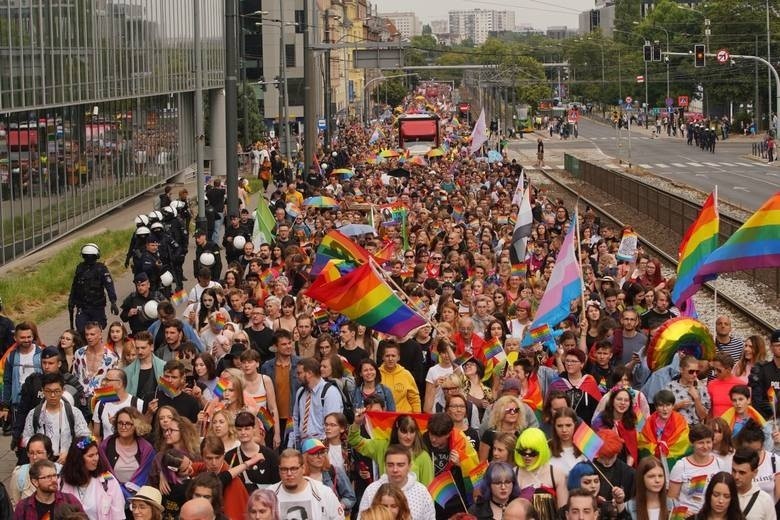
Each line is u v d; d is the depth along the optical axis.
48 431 13.69
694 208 46.16
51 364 14.65
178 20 65.44
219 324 17.98
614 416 13.25
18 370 16.52
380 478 11.98
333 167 67.19
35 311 30.34
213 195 41.34
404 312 16.44
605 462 11.97
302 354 17.08
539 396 14.97
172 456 11.87
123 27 51.84
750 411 14.01
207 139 87.94
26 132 39.66
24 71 37.22
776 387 15.45
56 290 33.28
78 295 22.20
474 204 38.34
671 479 12.17
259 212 30.55
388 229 31.61
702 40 136.38
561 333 17.97
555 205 42.84
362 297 16.36
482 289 20.53
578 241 18.98
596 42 197.00
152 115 63.34
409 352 16.53
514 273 24.12
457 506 12.15
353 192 44.59
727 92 133.38
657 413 13.22
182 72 66.75
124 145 55.84
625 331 17.28
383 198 41.16
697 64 73.62
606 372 16.16
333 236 22.70
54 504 11.28
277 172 58.06
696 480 12.04
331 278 20.03
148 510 10.62
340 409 14.22
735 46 132.00
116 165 54.03
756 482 12.19
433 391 15.21
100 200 50.53
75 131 46.31
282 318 18.39
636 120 162.38
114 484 11.89
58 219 43.50
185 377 14.80
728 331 18.14
